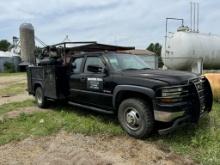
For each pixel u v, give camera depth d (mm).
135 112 5082
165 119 4609
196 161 4047
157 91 4664
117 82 5406
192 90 4859
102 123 6062
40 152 4574
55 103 8398
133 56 6469
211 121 6000
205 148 4500
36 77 8625
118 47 9547
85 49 8961
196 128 5445
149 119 4883
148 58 20156
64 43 8391
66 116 6883
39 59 9508
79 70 6660
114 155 4332
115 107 5562
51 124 6156
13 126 6219
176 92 4648
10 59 43094
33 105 9031
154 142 4879
